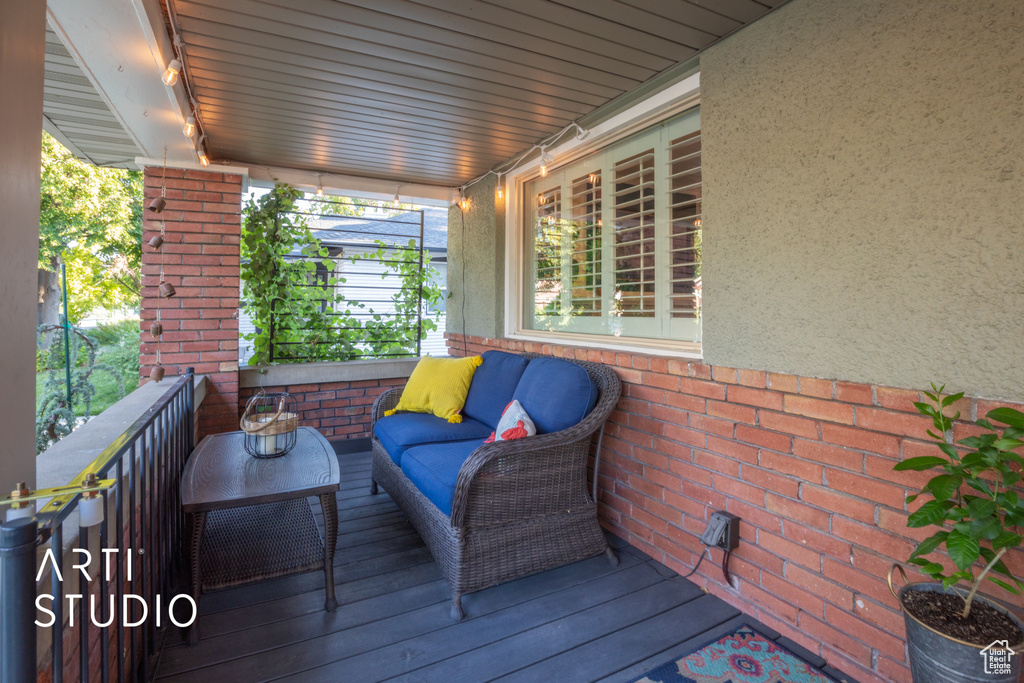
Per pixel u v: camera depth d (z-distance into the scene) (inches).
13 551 29.0
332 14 80.9
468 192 183.8
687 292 103.9
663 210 109.4
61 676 37.5
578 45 90.9
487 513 89.1
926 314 62.0
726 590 88.4
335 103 115.4
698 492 93.5
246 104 115.6
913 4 62.7
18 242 38.0
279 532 109.1
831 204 71.8
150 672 70.0
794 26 76.5
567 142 131.9
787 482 78.3
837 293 71.4
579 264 135.5
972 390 58.0
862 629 69.0
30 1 39.6
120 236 386.6
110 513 65.8
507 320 160.4
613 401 100.9
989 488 56.7
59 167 361.1
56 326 176.4
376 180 178.9
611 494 115.2
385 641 77.9
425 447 111.0
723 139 88.2
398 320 202.4
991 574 57.9
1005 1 55.1
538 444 89.1
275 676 70.0
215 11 79.9
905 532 64.4
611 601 88.7
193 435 124.8
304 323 184.4
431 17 82.0
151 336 146.6
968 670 49.1
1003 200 55.5
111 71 91.4
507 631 80.4
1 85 35.1
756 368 83.0
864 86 67.9
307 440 112.3
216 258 151.8
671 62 97.2
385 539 112.7
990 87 56.3
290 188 174.7
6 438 36.5
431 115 122.9
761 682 68.9
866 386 68.1
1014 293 54.7
